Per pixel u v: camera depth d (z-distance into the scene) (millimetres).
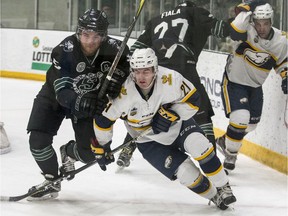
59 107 4922
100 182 5562
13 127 7855
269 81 6238
